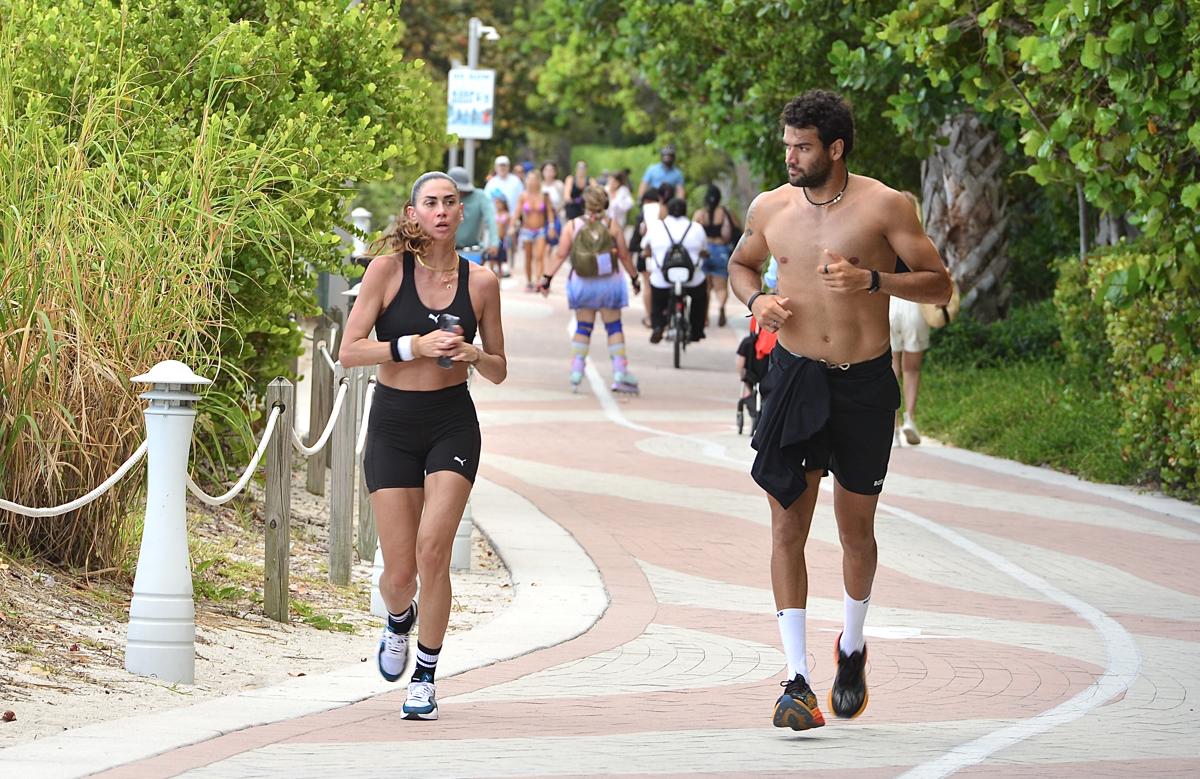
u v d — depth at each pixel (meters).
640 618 28.67
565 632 27.12
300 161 31.06
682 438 52.38
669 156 91.50
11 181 24.73
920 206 66.81
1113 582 33.38
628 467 46.31
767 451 20.80
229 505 34.56
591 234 62.34
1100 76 38.03
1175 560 35.75
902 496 43.09
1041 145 39.34
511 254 112.75
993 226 68.62
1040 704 22.98
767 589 31.81
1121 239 51.41
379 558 28.39
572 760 18.95
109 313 24.95
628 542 35.84
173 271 25.55
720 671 24.86
